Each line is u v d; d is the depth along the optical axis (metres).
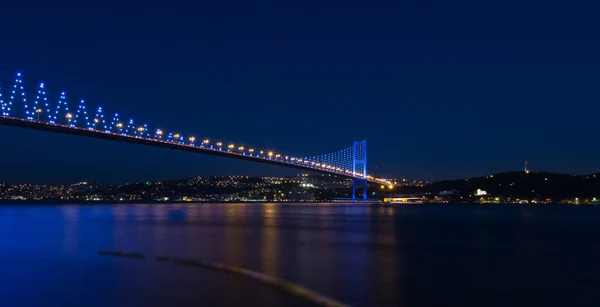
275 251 27.19
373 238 36.28
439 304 15.71
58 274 19.11
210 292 16.20
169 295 15.73
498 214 89.56
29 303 14.82
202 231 41.19
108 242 31.30
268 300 15.38
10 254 25.00
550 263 24.17
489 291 17.52
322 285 17.88
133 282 17.61
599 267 22.86
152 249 27.38
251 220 60.38
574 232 43.75
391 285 18.19
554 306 15.62
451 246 31.30
